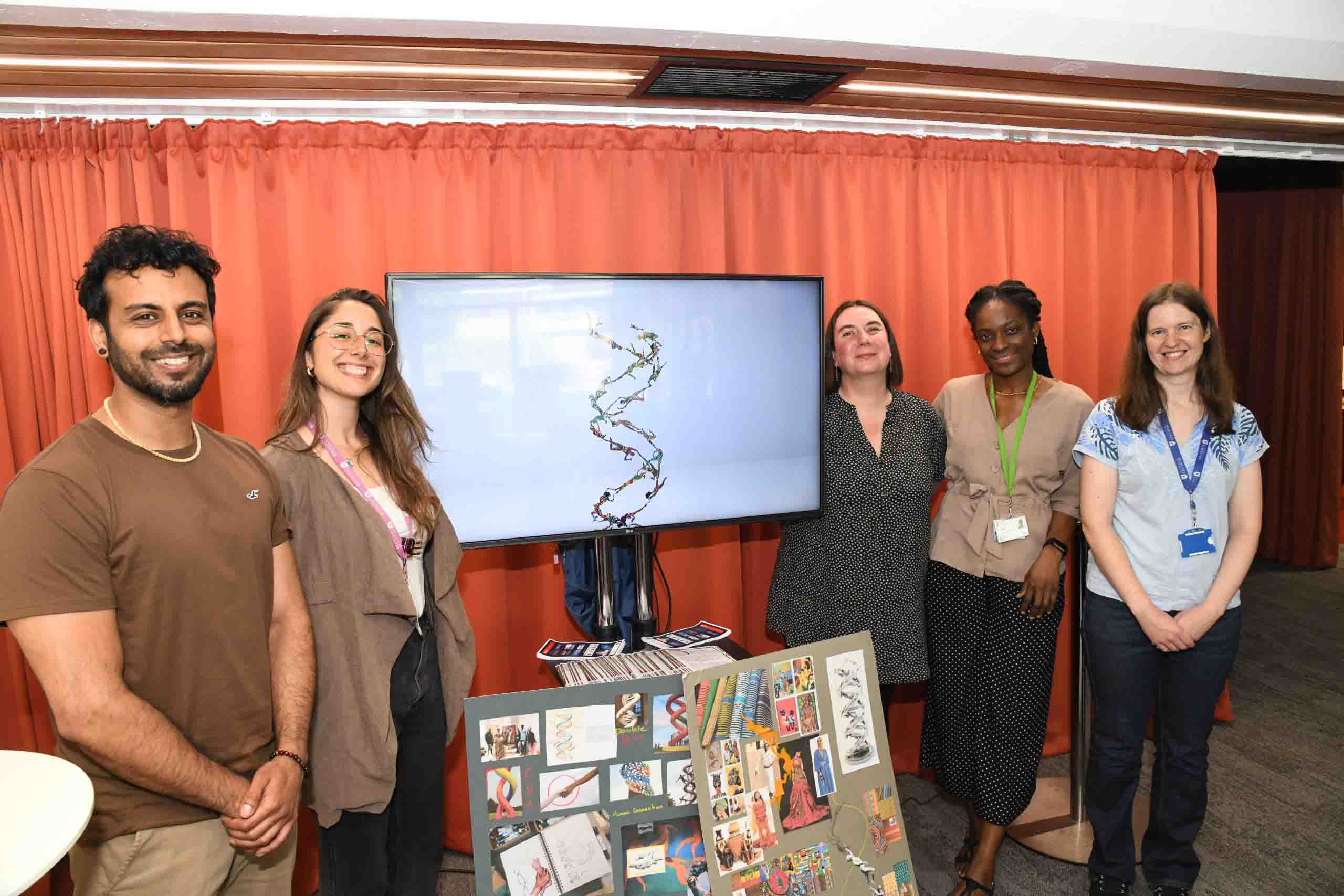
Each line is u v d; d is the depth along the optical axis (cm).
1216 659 204
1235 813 261
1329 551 542
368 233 245
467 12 196
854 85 245
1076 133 310
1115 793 215
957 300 299
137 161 230
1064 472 223
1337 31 254
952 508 229
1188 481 202
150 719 125
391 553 161
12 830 92
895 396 229
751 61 221
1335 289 525
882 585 218
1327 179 398
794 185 277
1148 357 203
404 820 173
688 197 271
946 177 291
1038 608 217
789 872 155
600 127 259
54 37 187
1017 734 218
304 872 243
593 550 229
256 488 146
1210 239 326
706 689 152
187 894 135
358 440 178
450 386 195
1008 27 229
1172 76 250
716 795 151
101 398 231
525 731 146
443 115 254
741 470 218
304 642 156
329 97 238
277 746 150
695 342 211
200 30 192
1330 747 306
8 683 233
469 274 194
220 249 233
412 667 169
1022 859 243
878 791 165
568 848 147
